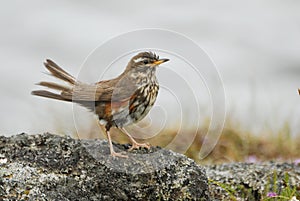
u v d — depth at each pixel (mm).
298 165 13305
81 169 10305
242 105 19875
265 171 12688
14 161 10438
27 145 10891
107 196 10023
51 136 11164
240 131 16406
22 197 9695
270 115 17359
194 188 10406
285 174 12219
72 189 9969
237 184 12180
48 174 10156
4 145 10883
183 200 10281
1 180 9898
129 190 10047
